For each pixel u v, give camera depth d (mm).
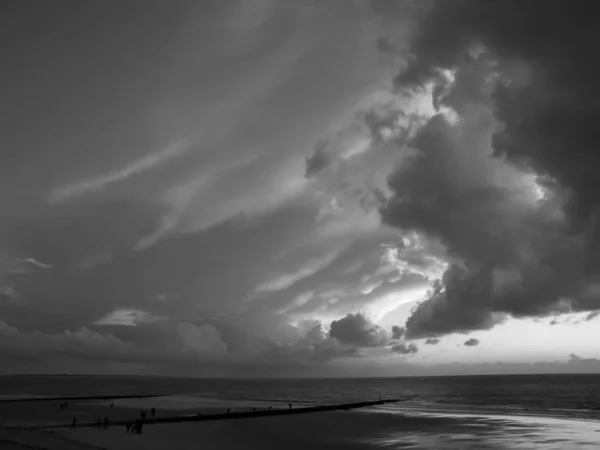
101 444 41344
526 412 82188
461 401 119625
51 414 71250
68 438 44094
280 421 65688
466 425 60188
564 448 41281
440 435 50375
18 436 43469
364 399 129500
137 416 67562
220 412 77000
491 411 85062
